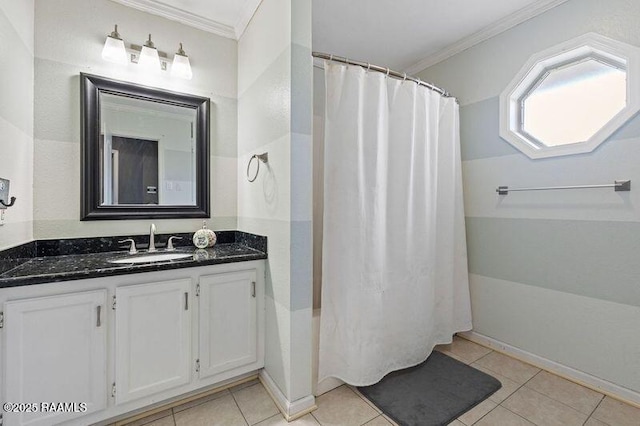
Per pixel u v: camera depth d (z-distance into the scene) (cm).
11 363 118
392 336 191
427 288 207
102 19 182
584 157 184
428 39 246
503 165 225
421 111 205
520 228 216
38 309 123
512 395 174
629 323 168
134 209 190
